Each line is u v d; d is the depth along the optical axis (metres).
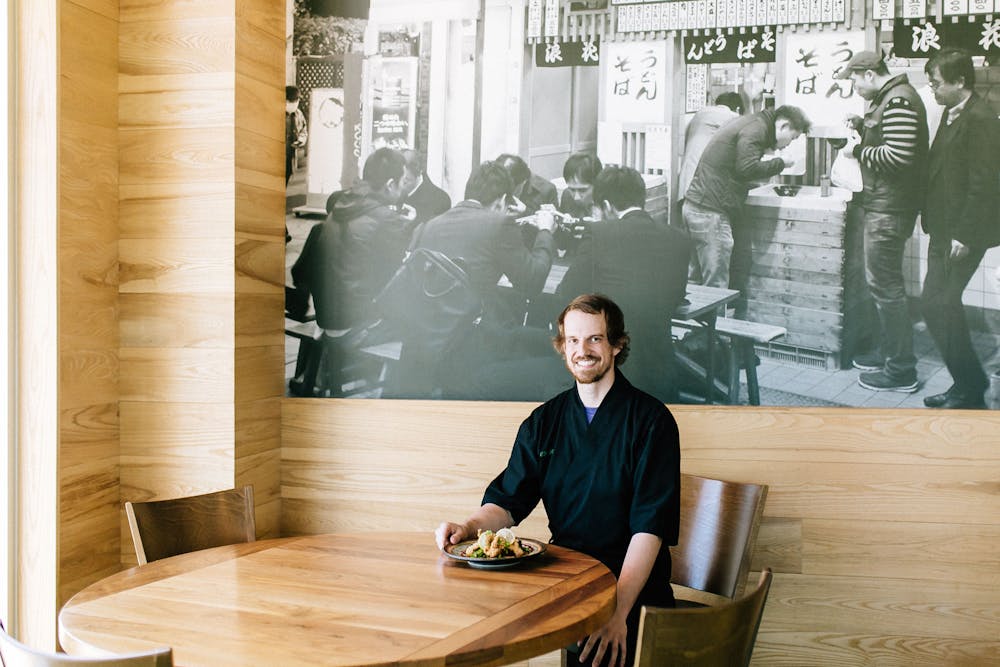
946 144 2.75
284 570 1.86
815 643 2.78
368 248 3.12
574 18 2.99
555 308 3.02
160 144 2.87
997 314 2.72
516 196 3.04
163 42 2.86
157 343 2.88
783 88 2.86
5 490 2.62
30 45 2.60
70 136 2.66
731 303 2.91
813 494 2.78
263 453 3.02
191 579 1.79
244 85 2.86
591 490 2.23
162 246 2.87
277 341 3.11
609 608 1.65
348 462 3.08
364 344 3.13
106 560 2.86
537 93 3.02
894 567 2.74
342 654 1.37
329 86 3.13
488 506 2.28
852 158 2.81
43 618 2.63
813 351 2.85
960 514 2.70
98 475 2.81
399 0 3.09
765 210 2.88
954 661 2.71
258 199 2.97
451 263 3.08
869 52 2.79
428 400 3.06
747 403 2.90
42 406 2.62
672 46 2.93
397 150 3.11
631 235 2.97
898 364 2.79
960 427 2.70
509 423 2.95
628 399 2.27
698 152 2.92
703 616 1.36
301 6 3.13
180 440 2.87
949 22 2.74
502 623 1.52
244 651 1.38
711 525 2.42
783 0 2.85
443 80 3.07
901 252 2.79
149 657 1.18
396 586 1.74
